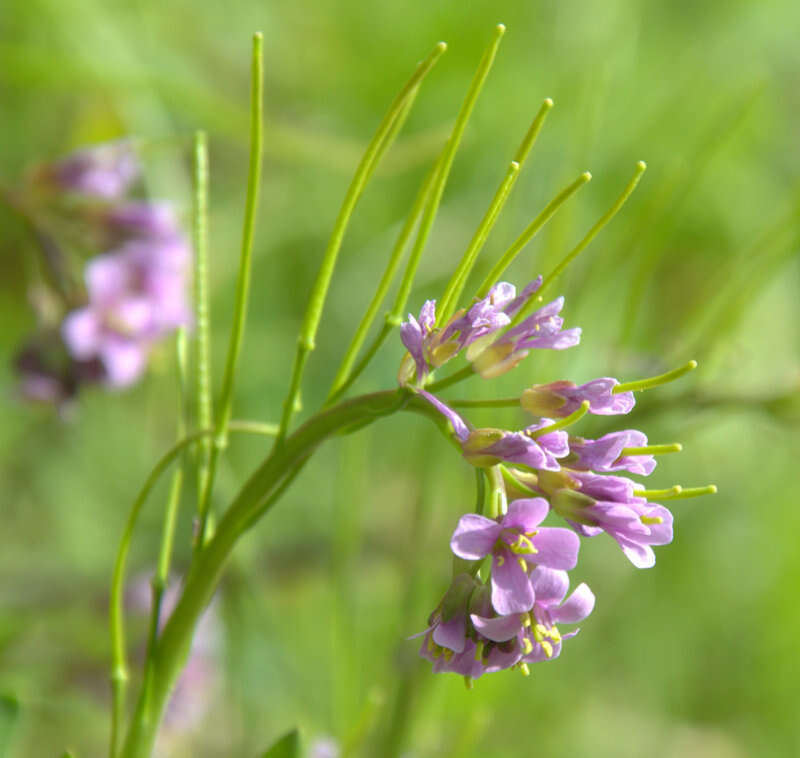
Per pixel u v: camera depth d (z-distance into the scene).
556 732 0.60
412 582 0.41
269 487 0.32
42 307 0.46
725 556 0.71
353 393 0.68
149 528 0.64
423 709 0.40
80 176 0.47
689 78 0.70
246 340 0.69
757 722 0.70
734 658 0.70
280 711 0.47
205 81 0.71
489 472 0.31
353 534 0.41
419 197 0.32
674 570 0.70
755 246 0.40
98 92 0.56
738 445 0.68
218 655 0.49
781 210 0.44
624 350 0.41
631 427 0.41
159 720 0.33
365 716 0.36
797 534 0.70
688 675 0.70
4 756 0.34
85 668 0.48
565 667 0.64
